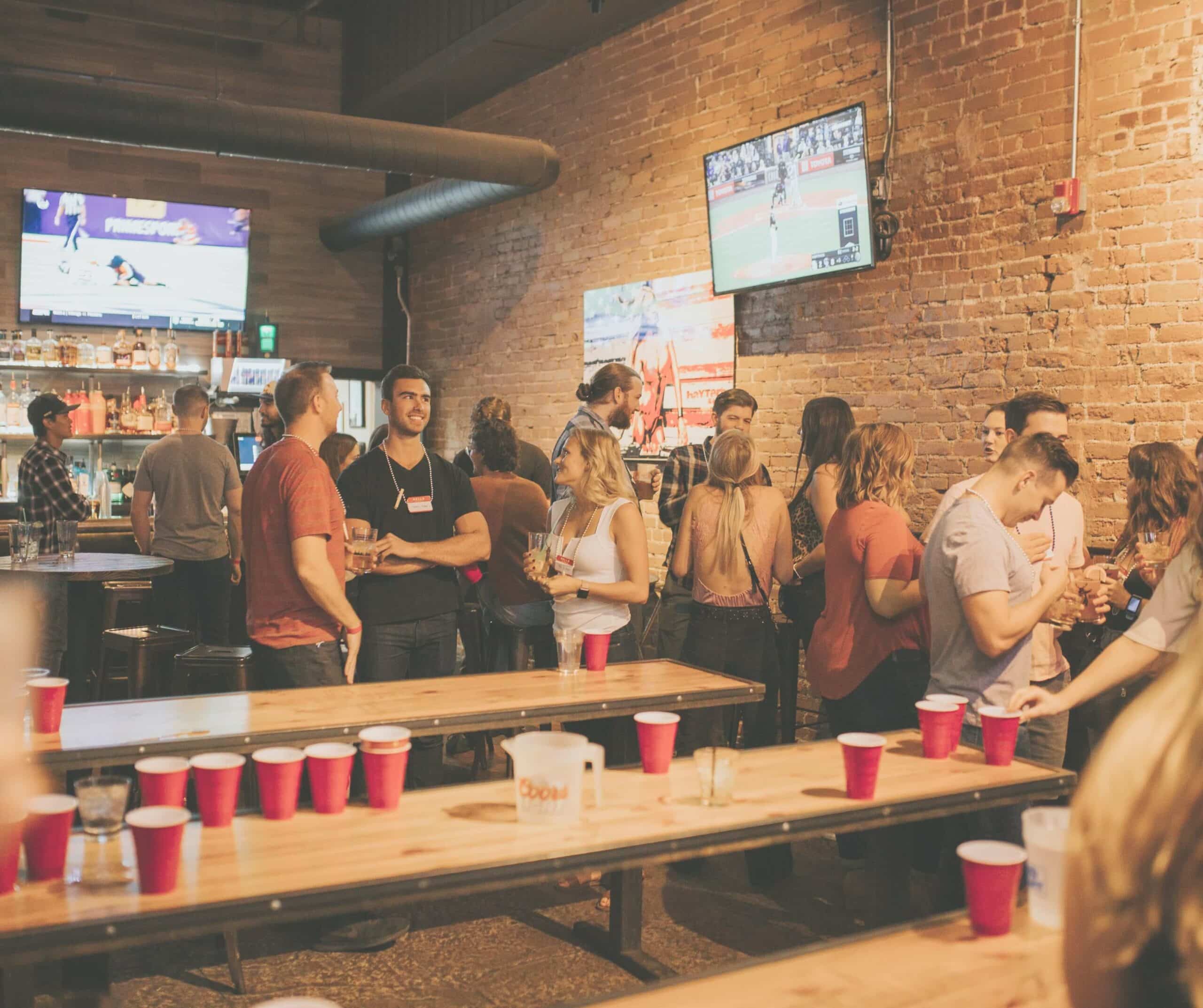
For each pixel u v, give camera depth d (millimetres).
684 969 3076
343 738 2602
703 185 6746
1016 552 2754
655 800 2178
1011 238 4879
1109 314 4500
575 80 7895
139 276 9109
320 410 3346
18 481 6352
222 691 4191
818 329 5906
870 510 3307
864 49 5613
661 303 7062
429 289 9844
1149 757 667
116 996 2855
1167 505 3496
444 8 8211
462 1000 2875
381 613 3766
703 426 6727
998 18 4914
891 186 5453
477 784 2279
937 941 1618
